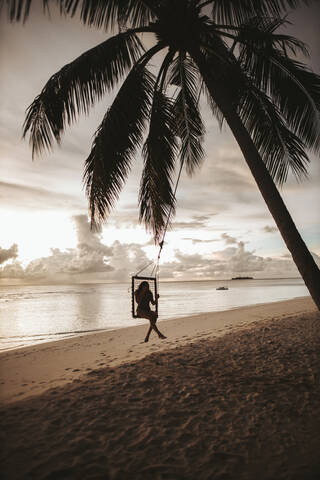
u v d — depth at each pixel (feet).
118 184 15.72
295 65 13.82
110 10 13.67
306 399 11.18
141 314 20.04
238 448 8.23
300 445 8.27
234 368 15.60
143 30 14.25
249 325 34.32
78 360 24.25
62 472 7.23
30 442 8.65
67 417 10.31
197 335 31.27
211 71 14.39
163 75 15.60
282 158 16.85
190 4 13.88
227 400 11.46
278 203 11.42
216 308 75.31
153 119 16.12
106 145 14.85
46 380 18.49
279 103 15.16
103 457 7.89
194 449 8.23
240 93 16.52
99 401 11.72
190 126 19.85
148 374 15.16
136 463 7.61
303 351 18.26
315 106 13.65
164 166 16.28
